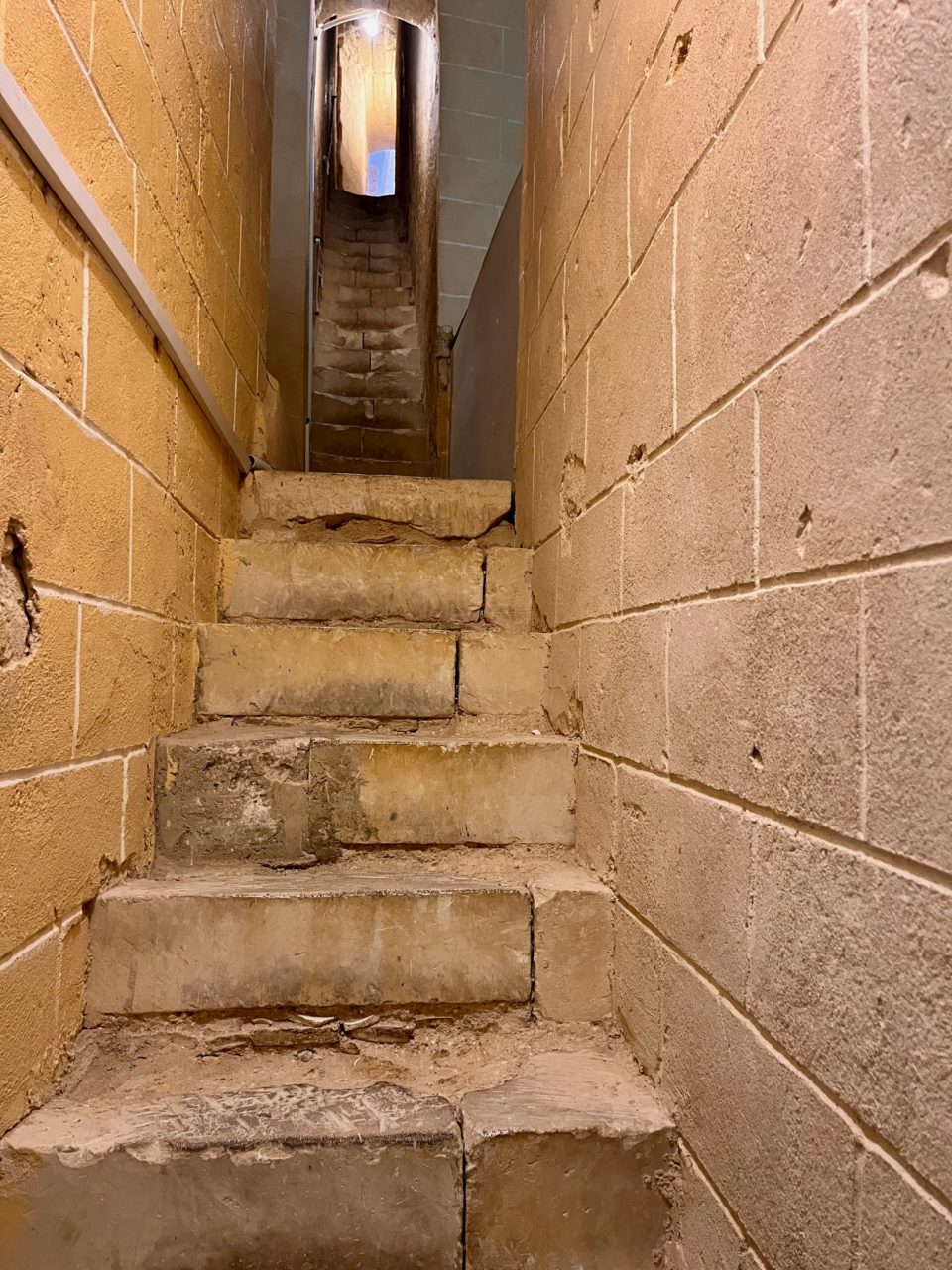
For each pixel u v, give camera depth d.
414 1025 1.40
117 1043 1.31
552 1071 1.29
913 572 0.68
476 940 1.42
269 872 1.56
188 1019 1.35
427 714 2.00
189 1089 1.23
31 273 1.05
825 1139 0.78
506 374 3.44
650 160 1.37
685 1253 1.08
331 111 9.23
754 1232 0.91
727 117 1.06
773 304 0.93
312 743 1.64
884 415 0.72
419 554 2.30
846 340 0.78
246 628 1.96
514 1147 1.11
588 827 1.60
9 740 1.00
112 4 1.37
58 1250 1.04
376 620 2.27
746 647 0.97
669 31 1.29
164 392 1.65
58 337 1.14
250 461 2.54
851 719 0.76
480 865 1.61
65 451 1.16
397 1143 1.10
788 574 0.88
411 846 1.67
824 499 0.81
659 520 1.27
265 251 2.99
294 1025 1.37
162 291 1.67
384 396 6.62
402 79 8.92
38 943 1.11
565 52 2.09
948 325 0.64
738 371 1.01
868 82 0.75
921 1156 0.65
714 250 1.09
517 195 3.29
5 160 0.98
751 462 0.97
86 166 1.26
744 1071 0.95
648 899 1.27
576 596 1.77
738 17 1.04
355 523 2.59
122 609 1.41
